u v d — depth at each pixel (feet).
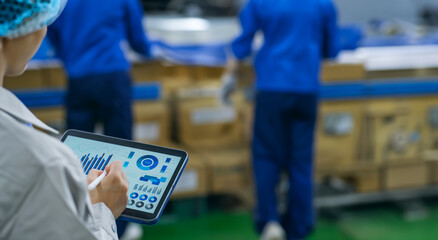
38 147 2.50
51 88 10.84
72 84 9.81
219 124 12.35
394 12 20.16
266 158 10.24
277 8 9.80
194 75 12.45
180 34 12.82
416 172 13.01
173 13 15.35
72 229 2.50
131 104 10.09
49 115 10.84
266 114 10.05
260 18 9.96
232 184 12.03
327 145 12.10
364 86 12.00
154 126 11.90
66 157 2.58
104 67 9.73
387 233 11.81
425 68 12.41
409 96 12.48
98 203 3.03
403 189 12.98
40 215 2.47
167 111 11.97
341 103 12.02
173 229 11.68
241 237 11.42
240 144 12.61
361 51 12.83
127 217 3.35
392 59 12.39
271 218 10.23
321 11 9.88
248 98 12.28
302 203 10.35
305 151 10.21
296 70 9.86
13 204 2.46
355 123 12.21
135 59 11.43
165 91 12.17
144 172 3.48
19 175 2.45
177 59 11.50
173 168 3.47
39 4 2.68
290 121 10.21
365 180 12.68
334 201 12.45
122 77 9.86
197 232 11.58
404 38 14.12
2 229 2.48
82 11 9.64
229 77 10.76
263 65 10.05
